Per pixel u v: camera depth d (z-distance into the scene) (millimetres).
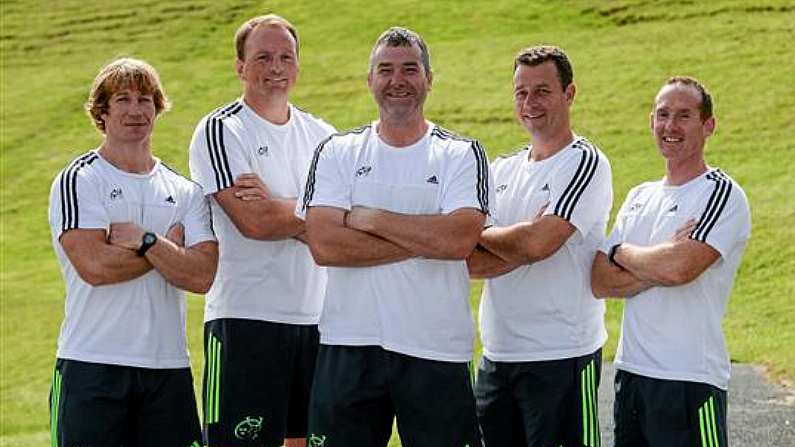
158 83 11797
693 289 11547
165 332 11562
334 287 11578
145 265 11352
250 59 13102
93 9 60250
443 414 11305
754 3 48062
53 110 50000
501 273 12023
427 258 11305
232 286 13062
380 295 11367
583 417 11984
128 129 11539
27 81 53375
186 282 11539
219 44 54969
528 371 12055
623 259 11781
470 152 11531
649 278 11570
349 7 57000
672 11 49125
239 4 58844
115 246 11258
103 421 11195
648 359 11617
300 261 13211
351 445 11422
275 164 13203
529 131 12258
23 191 43062
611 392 19594
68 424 11203
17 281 34344
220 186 12820
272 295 13078
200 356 26000
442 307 11359
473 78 46250
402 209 11469
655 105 11930
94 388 11219
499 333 12250
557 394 11977
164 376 11516
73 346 11367
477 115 42719
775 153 35750
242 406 13102
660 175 35406
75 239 11211
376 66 11430
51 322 30188
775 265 28203
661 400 11484
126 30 57562
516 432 12359
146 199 11664
